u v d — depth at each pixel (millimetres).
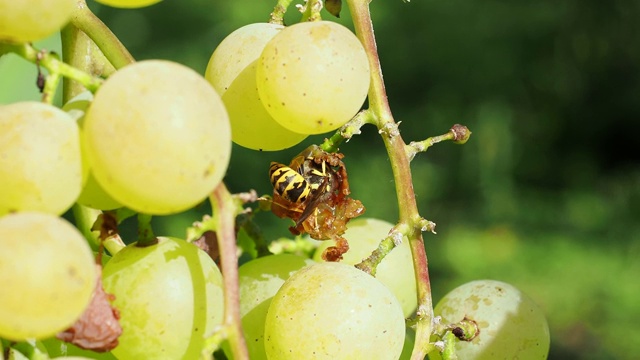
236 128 296
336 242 297
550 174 1849
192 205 253
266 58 280
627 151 1911
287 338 274
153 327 271
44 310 237
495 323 307
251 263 299
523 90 1853
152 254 274
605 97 1911
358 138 1564
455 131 294
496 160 1721
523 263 1457
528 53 1848
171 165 247
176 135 247
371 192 1477
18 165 248
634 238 1579
